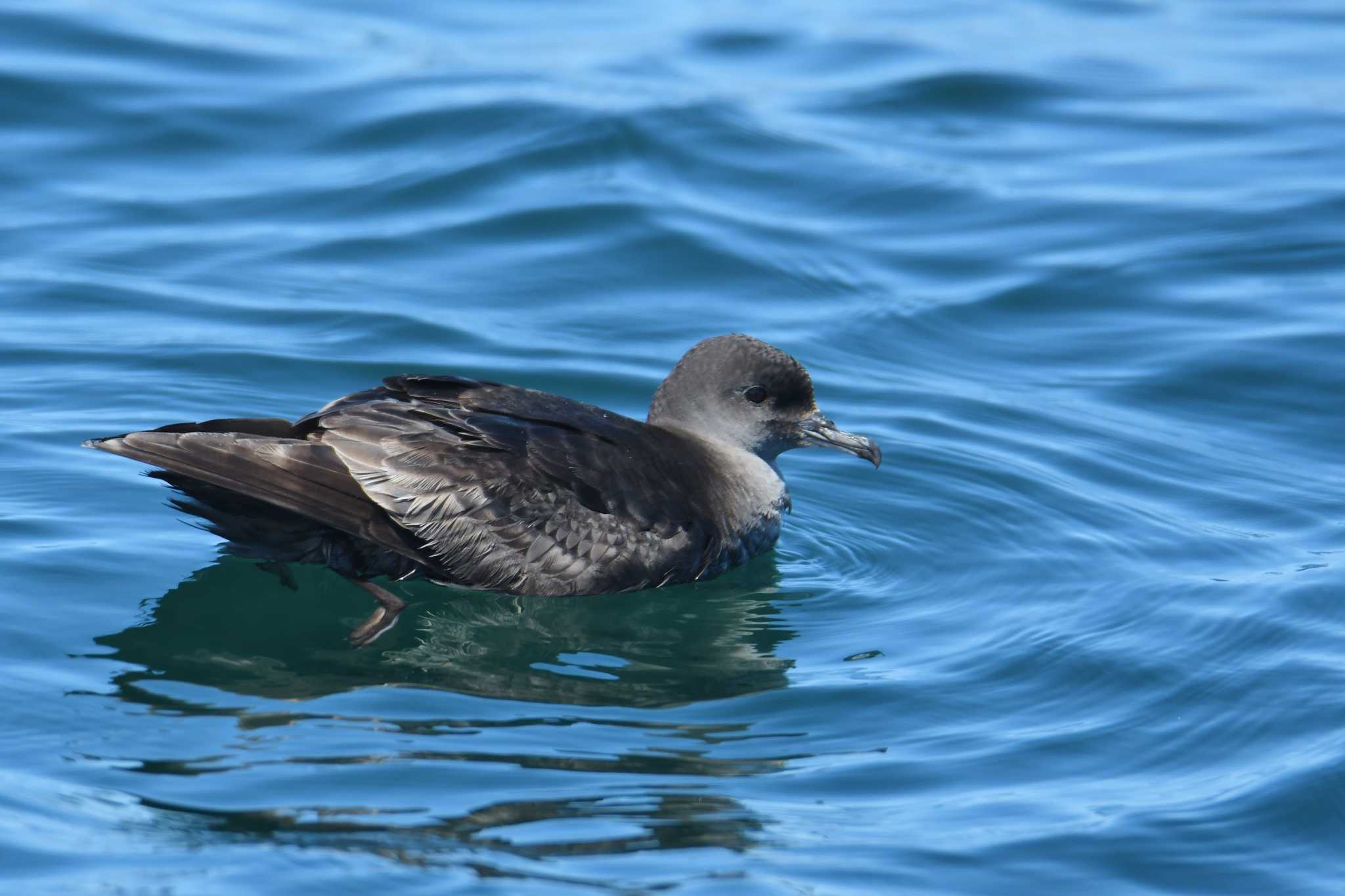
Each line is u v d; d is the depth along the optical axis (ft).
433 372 53.42
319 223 62.75
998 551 45.47
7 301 55.93
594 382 53.52
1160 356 56.24
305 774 33.17
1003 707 37.29
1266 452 50.78
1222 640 39.96
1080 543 45.60
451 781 33.06
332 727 35.42
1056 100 74.13
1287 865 31.22
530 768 33.83
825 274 61.11
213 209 63.26
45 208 62.34
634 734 35.70
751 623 41.98
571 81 73.00
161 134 67.46
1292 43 80.69
